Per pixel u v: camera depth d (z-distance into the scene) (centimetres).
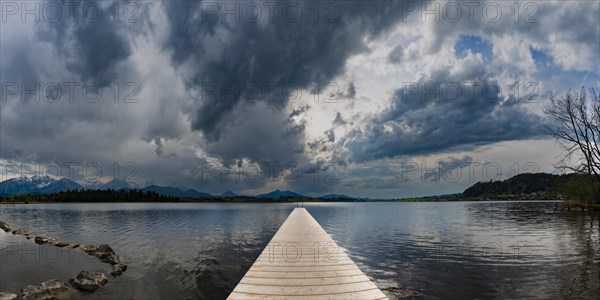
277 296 599
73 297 1003
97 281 1115
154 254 1670
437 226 2911
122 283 1154
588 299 881
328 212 6266
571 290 952
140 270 1332
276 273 757
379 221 3653
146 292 1063
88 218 4256
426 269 1234
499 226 2714
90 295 1025
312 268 801
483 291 963
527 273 1135
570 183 4125
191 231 2709
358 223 3378
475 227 2712
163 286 1126
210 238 2270
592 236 1958
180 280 1195
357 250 1670
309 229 1675
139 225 3266
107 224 3366
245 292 623
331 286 659
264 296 600
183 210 7112
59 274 1255
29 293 981
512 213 4488
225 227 3066
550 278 1069
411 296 938
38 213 5372
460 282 1054
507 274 1131
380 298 590
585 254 1427
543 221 3000
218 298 1017
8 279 1181
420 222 3406
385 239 2078
